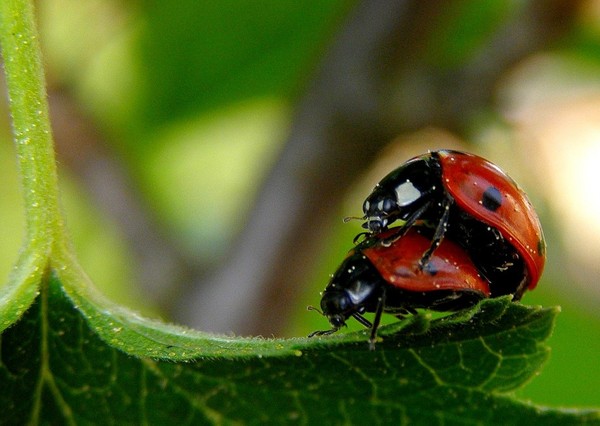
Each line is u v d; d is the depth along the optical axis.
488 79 0.09
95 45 0.09
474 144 0.09
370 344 0.07
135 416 0.07
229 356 0.07
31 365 0.07
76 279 0.07
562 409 0.07
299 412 0.07
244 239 0.09
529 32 0.09
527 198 0.08
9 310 0.07
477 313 0.07
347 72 0.09
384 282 0.08
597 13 0.09
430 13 0.09
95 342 0.07
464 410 0.07
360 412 0.07
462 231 0.08
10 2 0.07
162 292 0.09
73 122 0.09
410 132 0.09
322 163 0.09
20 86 0.07
